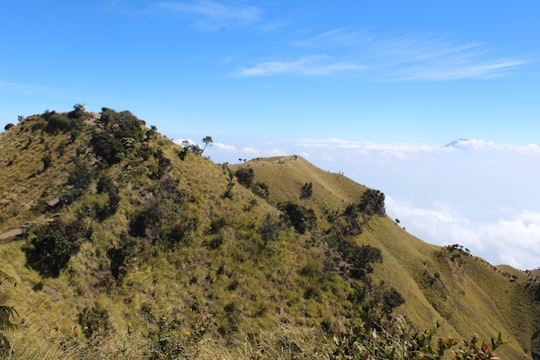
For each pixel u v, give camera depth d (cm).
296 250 5094
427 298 9575
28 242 3228
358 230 10388
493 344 417
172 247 4291
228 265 4391
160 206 4584
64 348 683
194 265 4216
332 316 4069
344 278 5028
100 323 2822
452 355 434
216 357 618
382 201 13388
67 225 3566
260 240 4938
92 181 4597
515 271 15100
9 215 4238
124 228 4116
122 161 5106
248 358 573
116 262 3741
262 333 605
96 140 5550
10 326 600
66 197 4119
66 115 6656
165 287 3747
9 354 544
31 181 5172
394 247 11250
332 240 6888
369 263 7131
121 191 4491
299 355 526
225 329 3422
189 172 5678
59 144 5844
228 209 5331
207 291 3953
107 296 3344
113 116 6506
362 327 523
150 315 3250
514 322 11325
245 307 3853
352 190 13775
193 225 4706
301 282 4538
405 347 458
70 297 3086
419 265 10888
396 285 7212
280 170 12719
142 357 737
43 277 3080
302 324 3781
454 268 12294
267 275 4459
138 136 5856
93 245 3697
